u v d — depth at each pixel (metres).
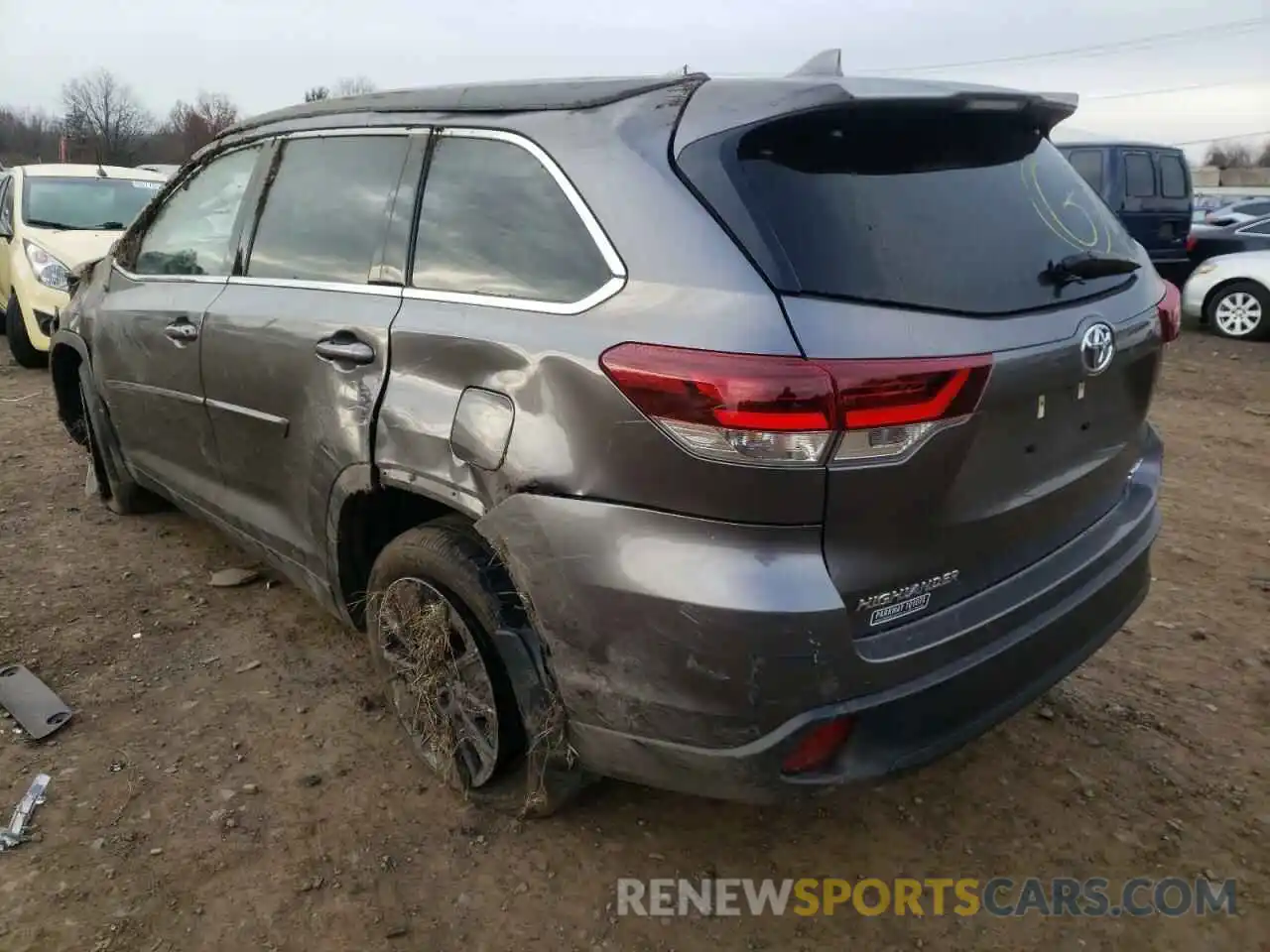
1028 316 2.19
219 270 3.44
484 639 2.49
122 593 3.96
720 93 2.20
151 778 2.83
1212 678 3.44
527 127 2.44
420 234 2.67
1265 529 4.85
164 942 2.27
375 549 2.99
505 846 2.61
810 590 1.94
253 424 3.18
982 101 2.26
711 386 1.91
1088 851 2.62
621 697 2.13
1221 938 2.34
